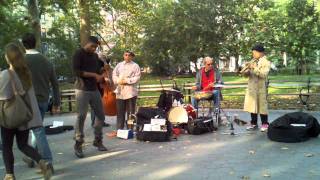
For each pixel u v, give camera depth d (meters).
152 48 47.19
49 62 7.09
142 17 34.97
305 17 43.53
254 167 6.99
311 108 13.84
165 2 47.34
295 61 44.41
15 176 6.93
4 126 6.07
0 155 8.43
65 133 11.16
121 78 10.36
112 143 9.41
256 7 47.31
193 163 7.37
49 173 6.33
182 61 47.62
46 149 6.76
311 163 7.14
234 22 47.34
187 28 46.00
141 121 9.78
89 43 7.84
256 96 10.20
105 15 32.28
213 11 46.84
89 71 7.94
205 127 10.23
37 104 6.41
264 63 10.03
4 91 5.91
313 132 9.29
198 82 11.34
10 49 6.04
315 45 43.22
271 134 9.06
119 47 35.62
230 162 7.36
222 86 11.05
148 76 48.16
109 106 11.02
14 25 22.14
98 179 6.62
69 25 34.38
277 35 44.72
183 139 9.60
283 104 15.05
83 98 7.95
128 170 7.07
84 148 8.94
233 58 54.75
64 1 25.03
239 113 13.62
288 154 7.84
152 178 6.56
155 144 9.14
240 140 9.26
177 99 10.95
